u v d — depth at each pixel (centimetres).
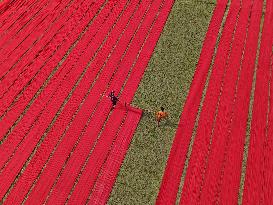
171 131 2423
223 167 2258
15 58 2894
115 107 2567
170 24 3116
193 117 2489
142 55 2886
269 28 3067
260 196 2131
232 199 2122
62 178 2238
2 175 2261
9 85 2723
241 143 2362
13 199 2158
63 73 2788
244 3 3284
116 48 2945
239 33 3031
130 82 2711
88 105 2591
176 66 2798
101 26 3119
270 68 2775
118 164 2286
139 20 3158
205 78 2711
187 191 2156
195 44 2952
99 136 2425
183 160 2289
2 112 2569
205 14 3194
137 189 2178
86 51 2931
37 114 2553
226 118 2488
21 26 3127
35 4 3294
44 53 2928
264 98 2595
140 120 2492
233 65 2797
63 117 2531
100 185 2200
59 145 2389
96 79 2742
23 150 2373
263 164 2266
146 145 2366
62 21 3169
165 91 2644
